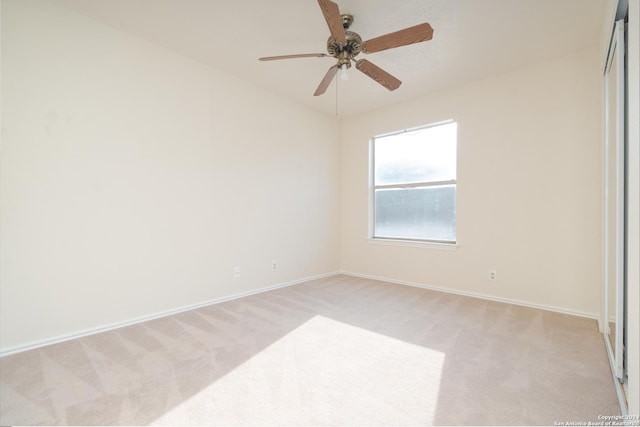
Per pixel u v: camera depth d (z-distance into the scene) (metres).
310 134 4.38
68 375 1.85
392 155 4.36
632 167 1.21
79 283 2.41
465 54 2.90
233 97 3.43
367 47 2.19
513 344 2.26
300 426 1.42
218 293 3.31
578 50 2.84
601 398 1.62
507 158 3.27
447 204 3.82
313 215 4.44
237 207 3.49
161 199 2.87
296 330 2.53
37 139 2.21
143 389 1.71
